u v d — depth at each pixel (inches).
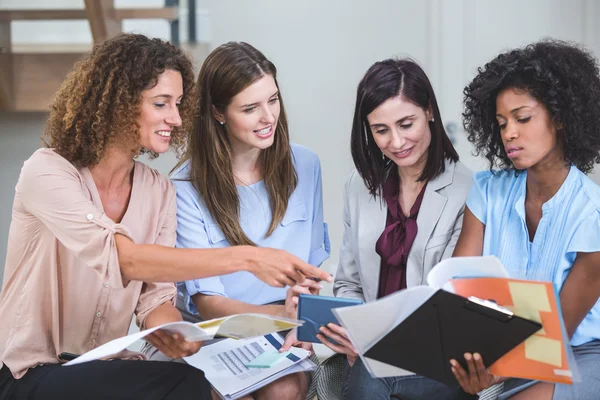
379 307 51.8
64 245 64.2
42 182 62.6
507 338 52.8
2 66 132.7
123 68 63.6
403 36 129.6
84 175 66.0
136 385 60.5
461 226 74.2
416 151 72.4
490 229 68.6
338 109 131.3
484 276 53.5
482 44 127.9
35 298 64.7
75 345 67.6
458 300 51.3
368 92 71.4
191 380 61.2
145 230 69.6
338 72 130.7
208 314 74.8
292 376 70.6
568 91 61.6
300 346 72.7
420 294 51.6
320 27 130.1
